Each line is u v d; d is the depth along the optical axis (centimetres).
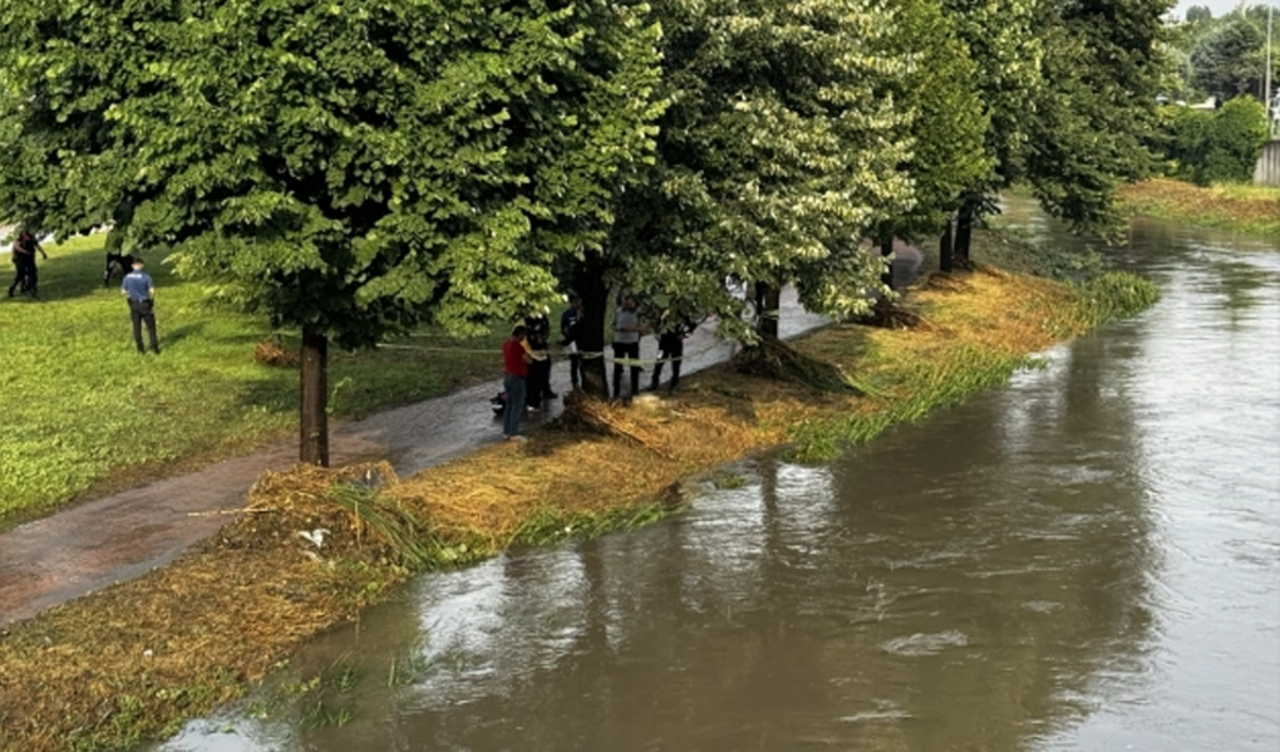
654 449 1802
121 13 1154
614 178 1473
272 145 1158
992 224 5328
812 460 1847
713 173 1734
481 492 1544
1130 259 4306
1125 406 2181
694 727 1023
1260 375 2406
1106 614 1266
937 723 1032
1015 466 1812
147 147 1141
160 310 2709
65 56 1153
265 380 2097
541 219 1425
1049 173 3384
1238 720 1040
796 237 1716
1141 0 3588
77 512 1434
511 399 1773
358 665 1131
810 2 1753
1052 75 3341
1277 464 1800
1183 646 1188
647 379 2250
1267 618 1254
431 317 1383
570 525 1517
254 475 1578
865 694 1085
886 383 2316
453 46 1233
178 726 1008
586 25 1395
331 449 1733
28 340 2334
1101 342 2816
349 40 1159
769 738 1005
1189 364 2528
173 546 1321
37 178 1263
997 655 1167
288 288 1298
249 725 1015
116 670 1048
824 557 1432
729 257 1689
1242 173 6469
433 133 1216
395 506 1405
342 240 1270
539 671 1129
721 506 1628
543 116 1342
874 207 1894
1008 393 2316
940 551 1452
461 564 1394
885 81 2066
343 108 1176
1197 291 3531
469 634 1207
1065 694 1087
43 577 1234
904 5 2416
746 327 1722
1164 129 5681
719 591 1326
